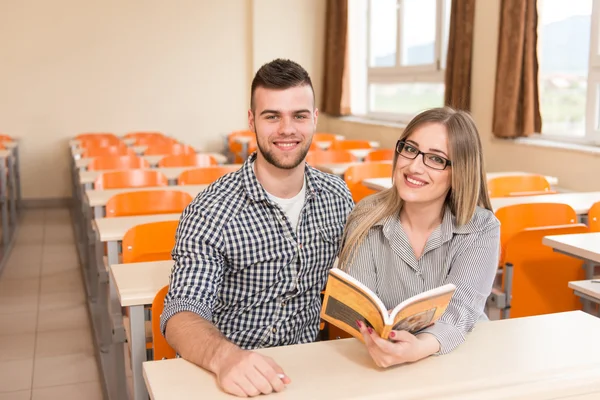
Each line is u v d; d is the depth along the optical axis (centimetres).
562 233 272
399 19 711
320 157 534
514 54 493
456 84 571
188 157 522
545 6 503
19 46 748
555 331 157
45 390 299
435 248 171
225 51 816
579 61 477
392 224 175
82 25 764
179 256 164
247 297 174
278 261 173
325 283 185
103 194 366
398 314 129
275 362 138
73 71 768
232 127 830
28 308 411
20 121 759
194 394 125
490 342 149
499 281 285
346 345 149
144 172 413
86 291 443
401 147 170
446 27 638
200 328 143
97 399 291
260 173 173
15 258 529
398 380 130
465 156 164
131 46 784
